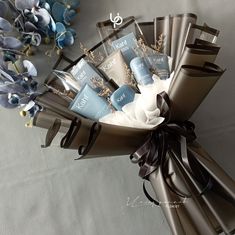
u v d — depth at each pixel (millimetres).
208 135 748
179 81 601
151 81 646
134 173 760
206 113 752
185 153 628
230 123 745
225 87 751
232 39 756
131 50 688
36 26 761
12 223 764
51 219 759
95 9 796
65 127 644
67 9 772
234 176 736
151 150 644
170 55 694
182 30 692
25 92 729
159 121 624
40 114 633
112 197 756
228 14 763
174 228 636
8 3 754
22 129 790
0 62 719
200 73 587
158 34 713
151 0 785
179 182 646
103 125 602
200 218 648
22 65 778
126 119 630
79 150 630
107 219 751
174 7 781
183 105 636
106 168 767
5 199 772
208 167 656
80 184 766
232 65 752
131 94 645
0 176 780
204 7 772
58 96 690
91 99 650
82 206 759
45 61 796
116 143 644
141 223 743
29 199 769
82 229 752
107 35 725
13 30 771
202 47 603
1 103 733
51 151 778
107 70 680
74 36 789
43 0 753
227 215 667
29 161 779
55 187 769
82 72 681
